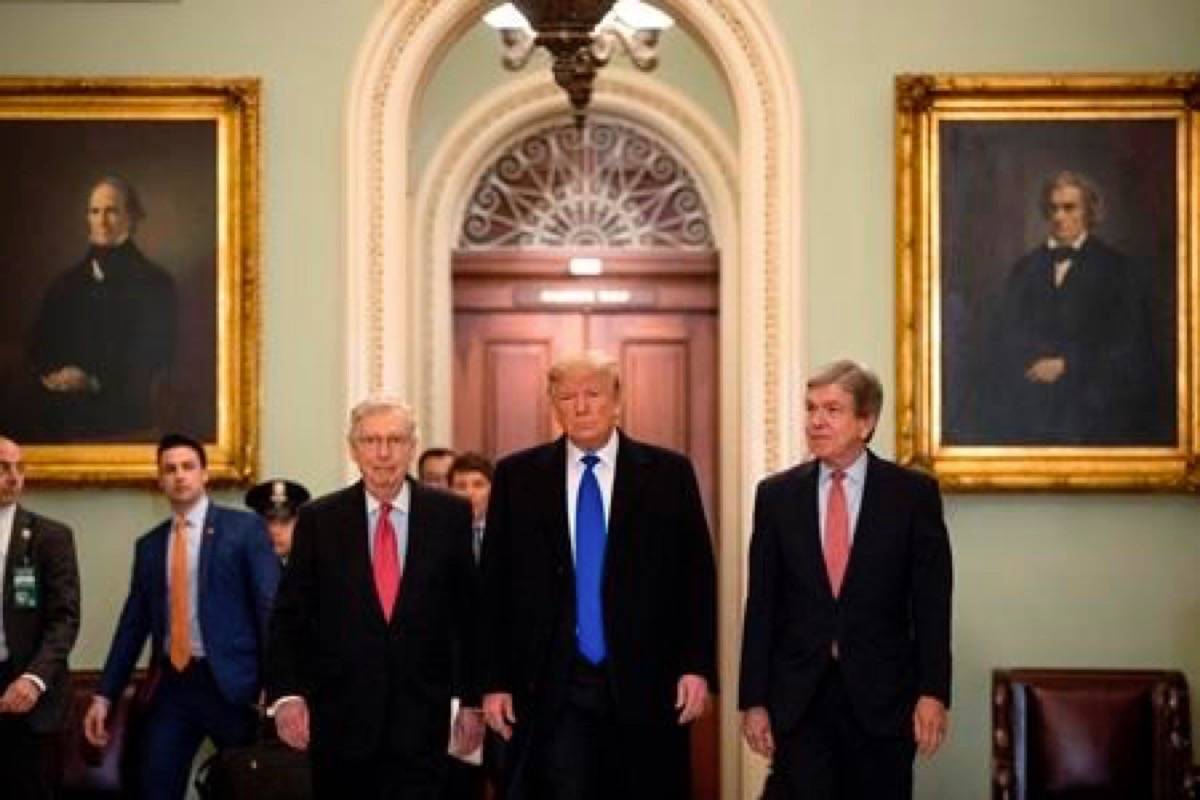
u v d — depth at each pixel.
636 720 6.19
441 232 11.73
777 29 8.61
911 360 8.47
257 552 7.63
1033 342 8.48
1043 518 8.52
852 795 6.36
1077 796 8.12
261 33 8.64
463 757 6.77
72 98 8.56
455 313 12.05
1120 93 8.48
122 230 8.58
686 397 12.09
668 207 11.98
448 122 11.67
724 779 11.38
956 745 8.48
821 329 8.58
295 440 8.59
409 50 8.67
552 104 11.69
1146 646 8.49
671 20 9.12
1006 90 8.46
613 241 11.98
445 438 11.74
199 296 8.58
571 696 6.22
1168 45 8.55
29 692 7.15
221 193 8.57
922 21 8.59
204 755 8.69
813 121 8.60
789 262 8.56
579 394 6.21
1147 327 8.47
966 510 8.53
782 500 6.42
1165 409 8.46
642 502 6.27
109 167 8.59
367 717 6.16
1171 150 8.48
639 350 12.09
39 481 8.54
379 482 6.22
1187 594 8.49
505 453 12.10
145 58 8.63
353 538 6.24
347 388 8.57
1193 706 8.46
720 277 11.80
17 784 7.25
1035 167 8.49
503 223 12.01
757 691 6.38
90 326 8.58
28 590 7.37
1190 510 8.51
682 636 6.29
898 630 6.34
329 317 8.60
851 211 8.59
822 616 6.30
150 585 7.67
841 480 6.40
